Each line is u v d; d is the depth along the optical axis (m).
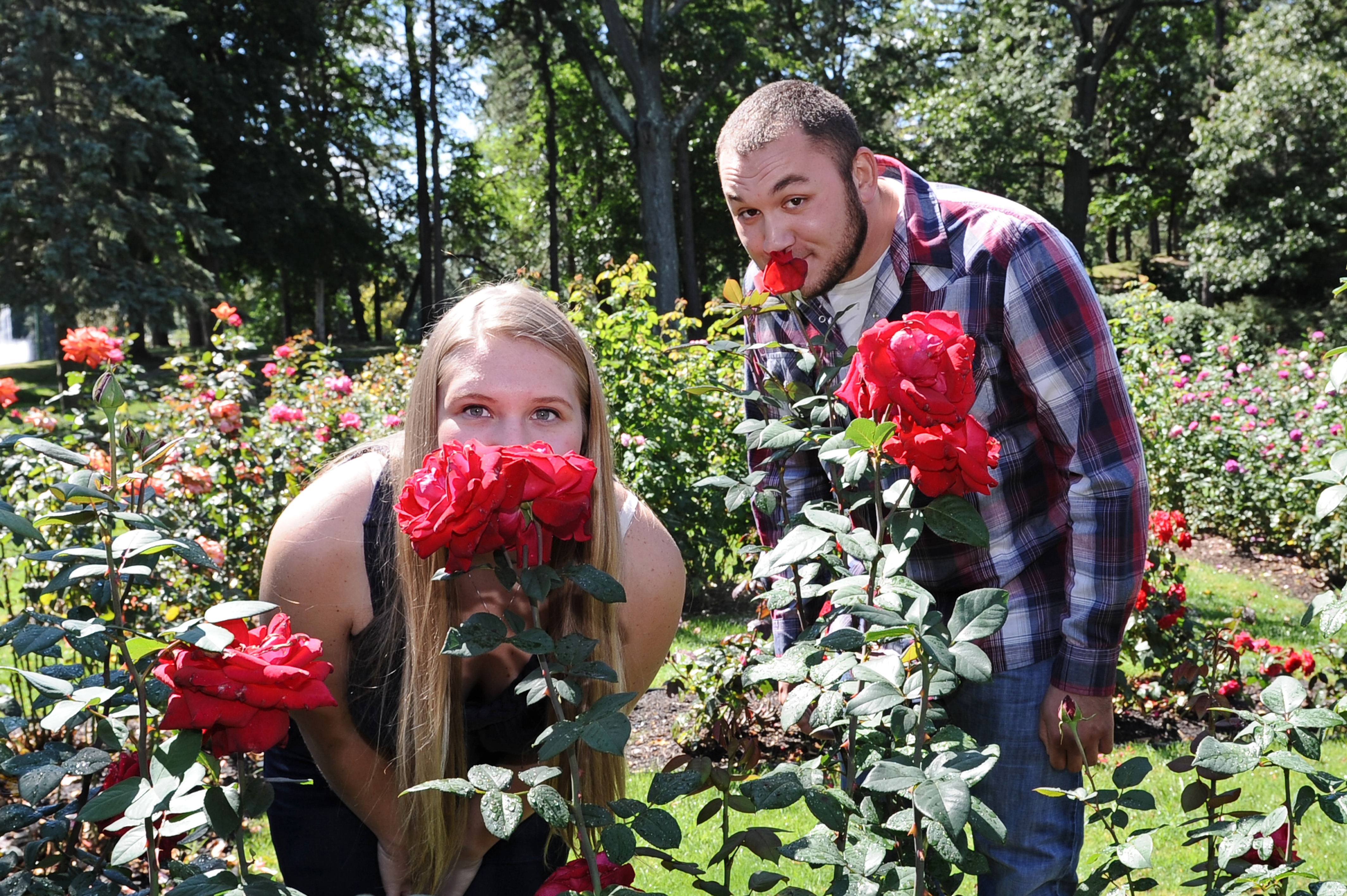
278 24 26.14
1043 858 1.96
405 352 10.89
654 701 4.76
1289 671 3.98
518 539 1.08
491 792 1.09
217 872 1.16
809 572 1.52
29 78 19.91
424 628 1.43
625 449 6.09
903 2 27.22
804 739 4.02
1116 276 32.75
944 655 1.13
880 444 1.28
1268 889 1.39
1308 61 22.61
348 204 30.42
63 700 1.27
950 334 1.30
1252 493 8.13
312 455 4.99
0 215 19.80
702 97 24.22
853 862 1.25
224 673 1.05
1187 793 1.52
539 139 32.38
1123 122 28.12
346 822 1.65
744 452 6.27
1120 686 3.66
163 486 3.65
